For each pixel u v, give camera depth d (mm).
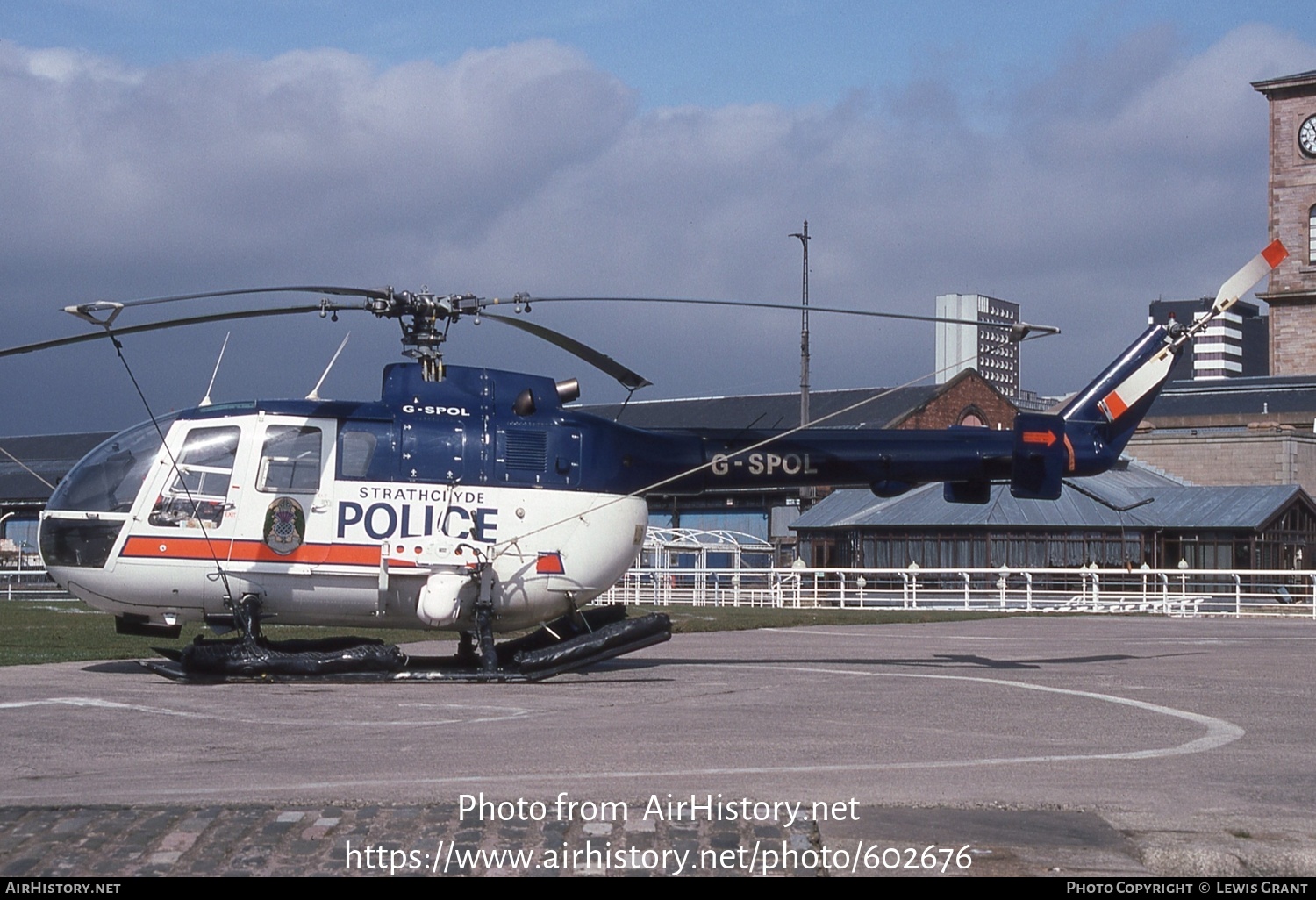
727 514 72625
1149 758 11242
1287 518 61156
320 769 10266
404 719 13180
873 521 60781
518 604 18062
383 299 16875
